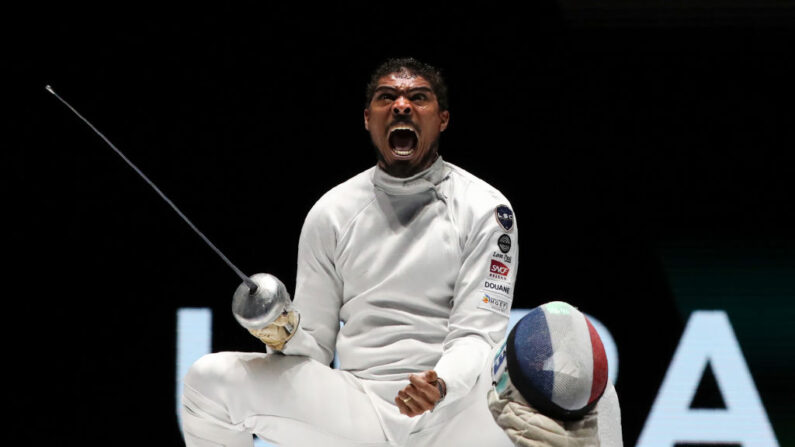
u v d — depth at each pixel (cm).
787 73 1573
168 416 1566
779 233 1561
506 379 610
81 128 1616
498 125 1606
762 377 1530
